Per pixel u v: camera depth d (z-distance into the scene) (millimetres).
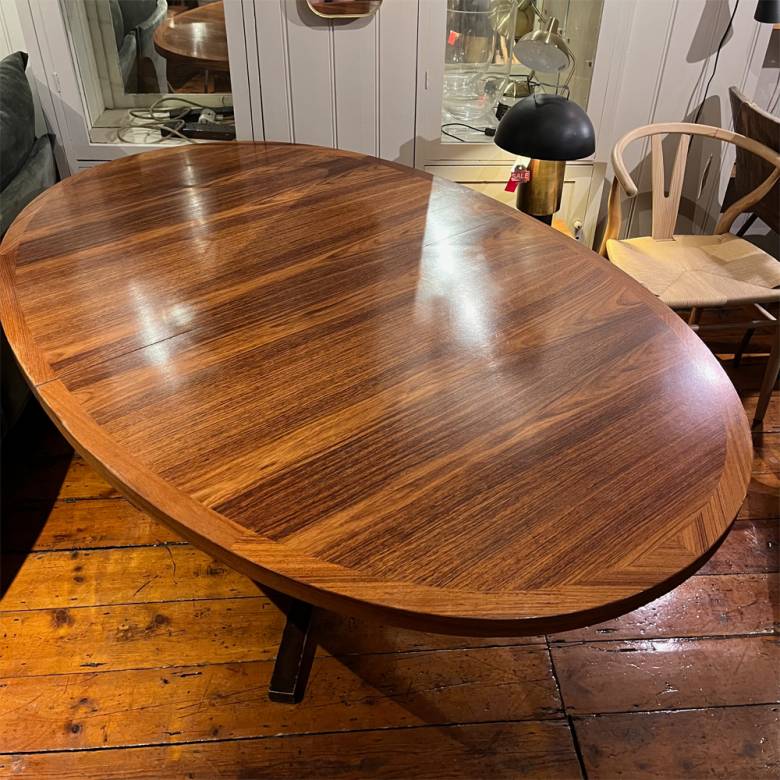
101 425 1075
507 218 1724
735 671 1616
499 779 1420
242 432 1069
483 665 1623
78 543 1873
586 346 1275
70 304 1363
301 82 2516
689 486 999
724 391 1177
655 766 1444
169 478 990
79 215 1711
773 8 2291
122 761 1438
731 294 2041
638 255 2232
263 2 2350
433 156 2691
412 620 843
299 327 1308
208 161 2020
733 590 1789
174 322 1315
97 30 2486
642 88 2580
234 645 1652
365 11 2357
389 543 906
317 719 1517
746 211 2334
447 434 1073
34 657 1612
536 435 1076
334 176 1938
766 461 2172
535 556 896
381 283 1445
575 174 2754
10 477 2051
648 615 1729
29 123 2244
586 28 2510
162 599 1745
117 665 1604
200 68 2537
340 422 1092
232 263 1510
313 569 873
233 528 922
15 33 2432
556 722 1517
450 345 1268
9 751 1449
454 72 2578
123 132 2646
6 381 1870
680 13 2434
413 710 1536
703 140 2707
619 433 1084
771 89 2877
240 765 1436
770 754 1465
